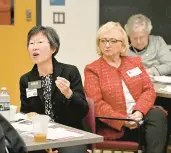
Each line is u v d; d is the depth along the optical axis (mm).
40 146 2486
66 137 2645
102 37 4008
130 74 4035
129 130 3883
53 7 6312
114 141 3791
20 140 2145
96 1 6332
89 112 3562
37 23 6320
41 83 3465
